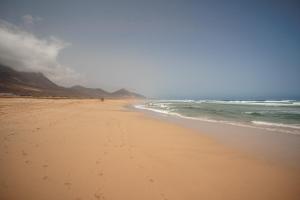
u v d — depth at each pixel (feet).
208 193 13.20
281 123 48.42
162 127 39.88
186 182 14.65
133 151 21.36
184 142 27.12
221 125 44.83
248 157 21.13
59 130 29.96
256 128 40.73
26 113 48.16
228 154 22.09
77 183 13.57
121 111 81.92
